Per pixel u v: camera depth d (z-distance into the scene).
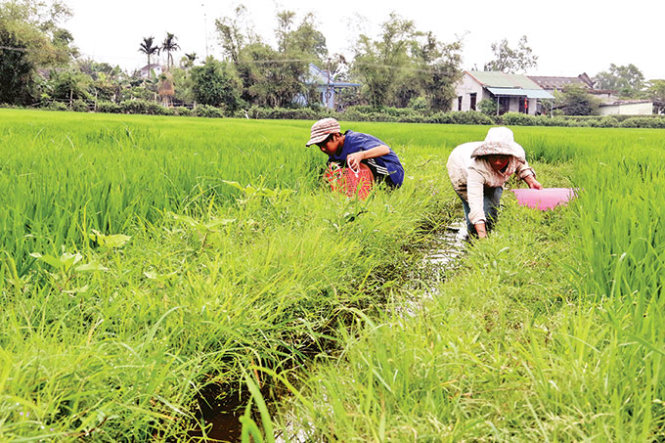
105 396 1.87
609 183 4.80
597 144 11.47
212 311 2.48
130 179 4.29
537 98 72.44
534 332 2.21
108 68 105.50
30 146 6.16
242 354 2.51
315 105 65.19
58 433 1.58
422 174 6.87
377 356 2.00
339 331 2.82
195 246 3.27
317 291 3.08
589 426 1.59
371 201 4.73
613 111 81.50
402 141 12.49
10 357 1.75
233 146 7.85
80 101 53.09
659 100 87.81
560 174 8.08
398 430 1.61
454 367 1.96
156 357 2.07
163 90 76.56
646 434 1.48
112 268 2.87
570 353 1.92
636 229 3.12
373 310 3.12
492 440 1.64
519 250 3.56
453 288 3.07
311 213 4.29
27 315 2.27
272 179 5.36
